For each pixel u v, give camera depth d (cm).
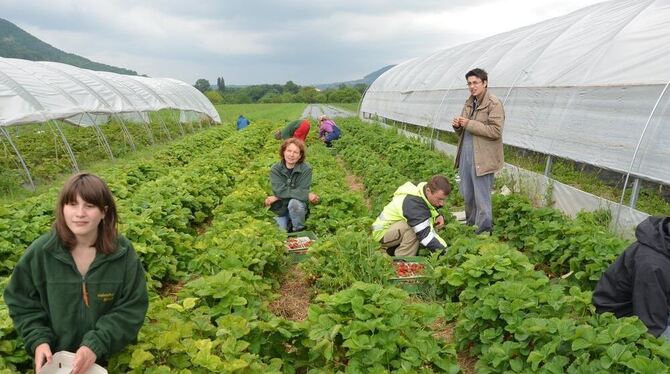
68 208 301
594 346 376
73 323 328
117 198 920
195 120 3075
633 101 835
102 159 1675
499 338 438
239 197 840
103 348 319
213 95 7750
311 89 8662
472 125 770
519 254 545
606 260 575
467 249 610
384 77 3170
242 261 554
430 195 666
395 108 2536
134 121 2841
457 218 913
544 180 1036
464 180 816
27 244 638
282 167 823
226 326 390
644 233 413
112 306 336
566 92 1026
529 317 436
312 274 612
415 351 384
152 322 434
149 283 547
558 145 1012
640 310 404
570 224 720
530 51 1288
